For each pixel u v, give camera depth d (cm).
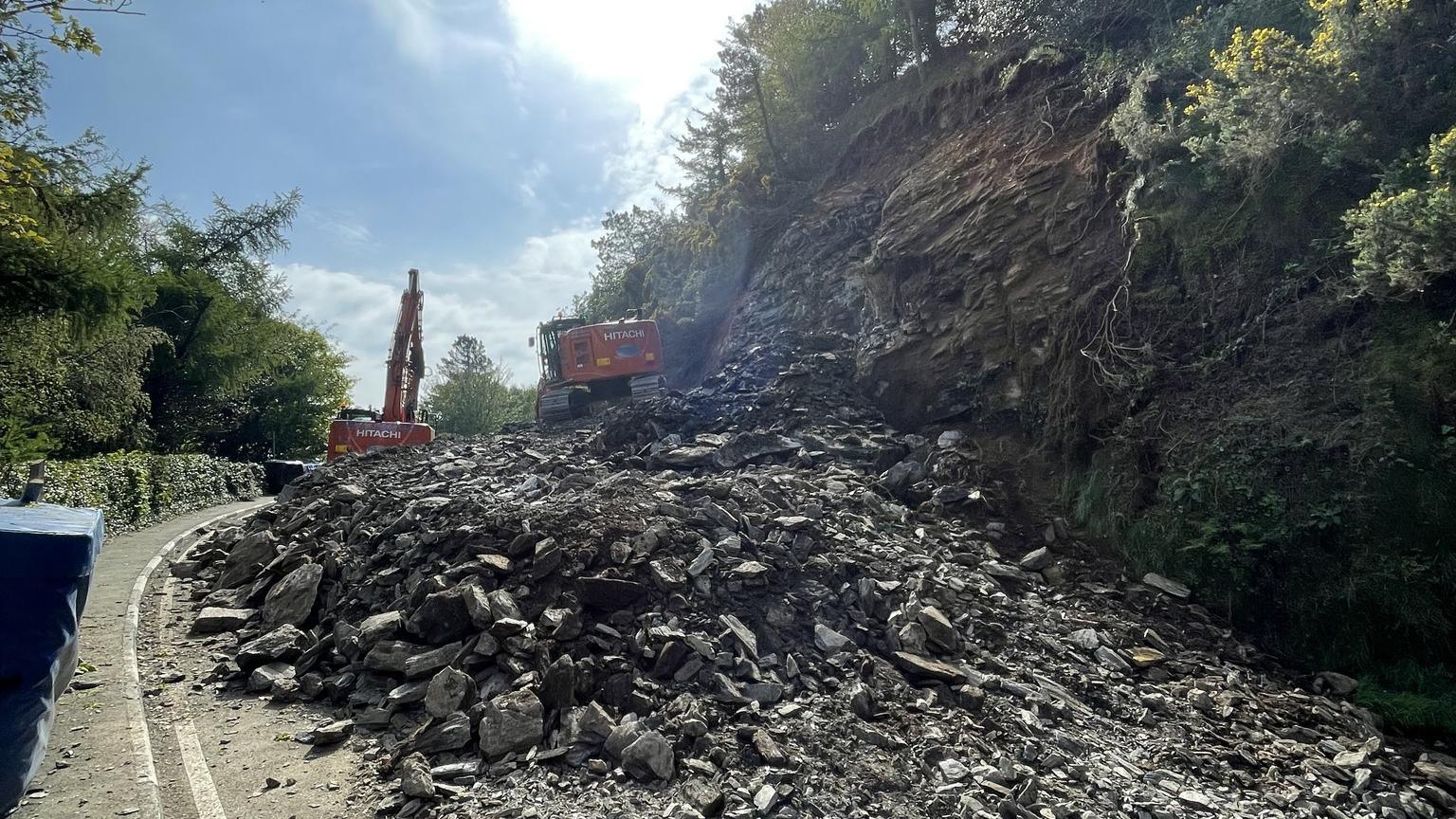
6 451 1238
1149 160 1107
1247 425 852
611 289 3819
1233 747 581
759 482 955
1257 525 792
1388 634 697
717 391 1493
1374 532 726
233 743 541
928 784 481
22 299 1236
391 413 2366
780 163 2769
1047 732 559
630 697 547
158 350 2570
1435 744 615
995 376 1214
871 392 1385
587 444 1334
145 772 483
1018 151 1514
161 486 1641
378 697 600
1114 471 945
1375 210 741
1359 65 882
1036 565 876
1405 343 780
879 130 2380
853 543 806
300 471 2612
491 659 594
